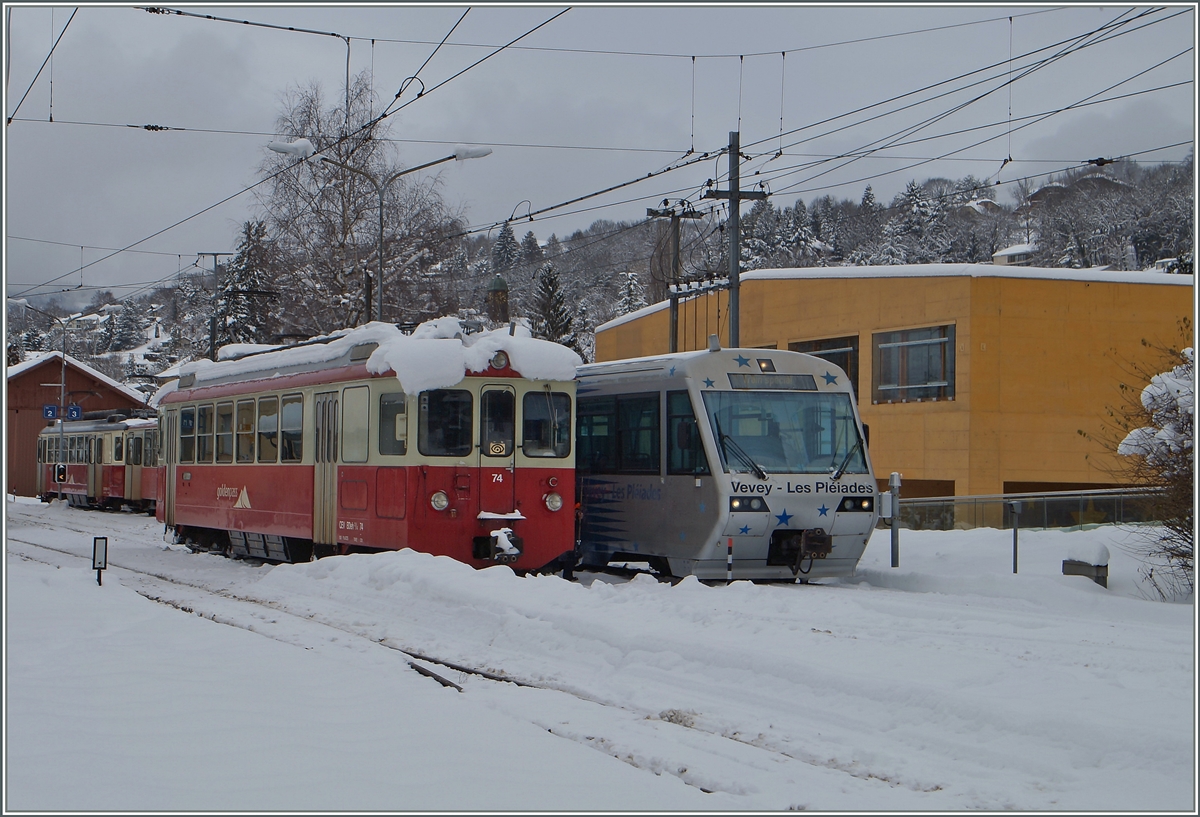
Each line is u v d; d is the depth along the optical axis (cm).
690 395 1603
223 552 2173
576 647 1052
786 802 607
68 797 582
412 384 1549
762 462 1595
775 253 11700
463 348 1588
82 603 1333
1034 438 3228
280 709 791
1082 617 1256
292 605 1403
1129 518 2117
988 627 1095
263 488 1928
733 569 1606
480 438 1577
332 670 948
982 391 3206
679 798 605
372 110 4231
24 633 1109
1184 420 1530
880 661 909
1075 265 8225
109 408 6188
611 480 1766
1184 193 8038
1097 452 3250
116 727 731
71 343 13225
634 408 1727
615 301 12269
